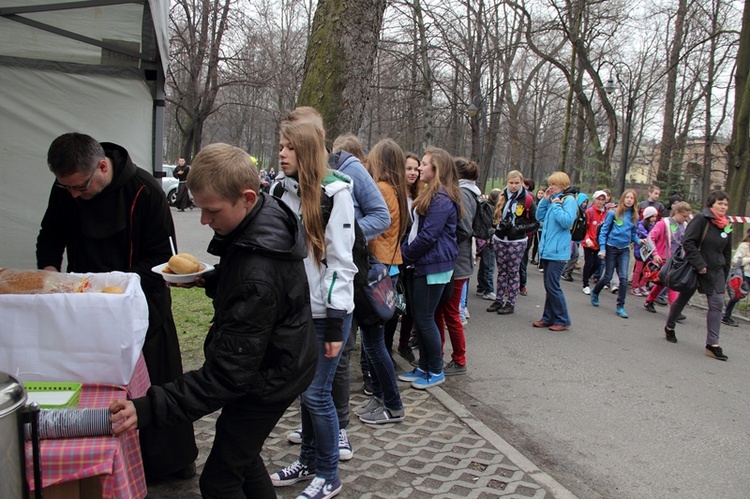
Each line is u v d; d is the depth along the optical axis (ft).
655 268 27.55
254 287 6.25
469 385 16.30
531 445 12.78
